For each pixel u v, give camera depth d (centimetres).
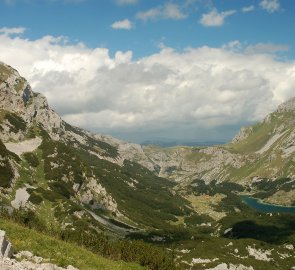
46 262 2977
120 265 3894
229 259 15825
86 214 16712
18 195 15750
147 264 5800
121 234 19025
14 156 19425
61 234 6856
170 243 19075
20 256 2886
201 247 17612
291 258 17450
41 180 19188
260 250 17775
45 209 15850
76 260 3369
